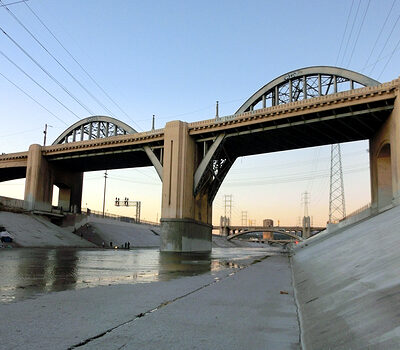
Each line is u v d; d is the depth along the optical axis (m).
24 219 67.62
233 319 8.97
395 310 5.65
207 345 6.73
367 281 8.54
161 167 64.50
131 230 105.81
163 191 60.59
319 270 16.27
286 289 15.53
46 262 28.88
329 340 6.18
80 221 86.62
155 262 34.69
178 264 32.78
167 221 58.97
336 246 22.70
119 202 128.75
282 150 68.50
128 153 72.19
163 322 8.42
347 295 8.33
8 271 21.08
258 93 61.25
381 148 50.75
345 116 48.94
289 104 51.97
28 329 7.58
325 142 62.28
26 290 13.78
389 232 15.00
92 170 91.69
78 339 6.90
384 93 45.00
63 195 89.62
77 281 17.34
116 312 9.48
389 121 46.69
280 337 7.41
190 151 62.38
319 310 8.77
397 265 8.37
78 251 51.41
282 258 49.28
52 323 8.13
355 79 52.47
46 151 78.75
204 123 60.25
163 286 15.52
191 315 9.29
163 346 6.59
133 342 6.79
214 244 144.50
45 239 61.12
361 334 5.52
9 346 6.41
